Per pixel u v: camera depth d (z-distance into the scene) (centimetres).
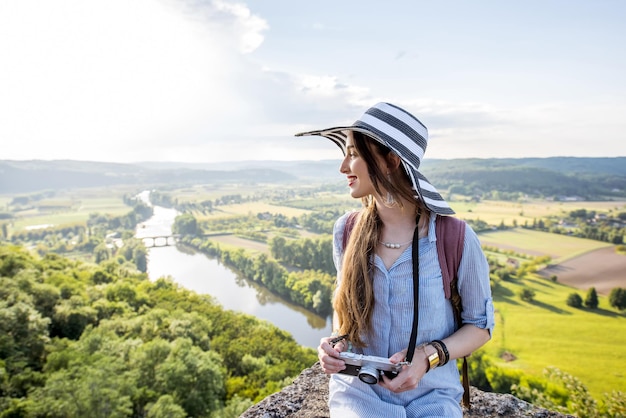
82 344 4053
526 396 3734
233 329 6128
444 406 154
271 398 272
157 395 3256
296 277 9200
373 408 158
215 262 12738
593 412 3412
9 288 5353
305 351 5559
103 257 13150
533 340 4509
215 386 3588
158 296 7538
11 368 3412
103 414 2742
